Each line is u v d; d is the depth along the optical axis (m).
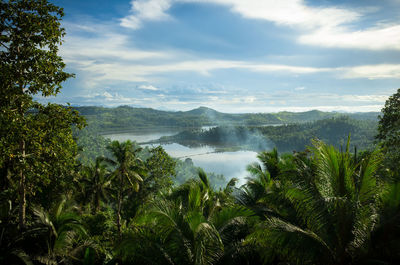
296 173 7.29
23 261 8.41
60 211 10.06
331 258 5.09
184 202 9.13
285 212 6.62
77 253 10.02
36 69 10.00
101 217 20.73
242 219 6.24
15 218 12.27
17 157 9.46
